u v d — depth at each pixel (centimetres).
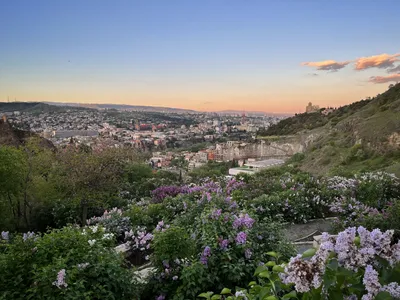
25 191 1104
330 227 881
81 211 1209
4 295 327
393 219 666
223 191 1073
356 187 1001
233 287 431
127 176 1738
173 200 984
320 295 186
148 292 447
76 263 372
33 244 392
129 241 671
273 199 940
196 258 446
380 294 168
